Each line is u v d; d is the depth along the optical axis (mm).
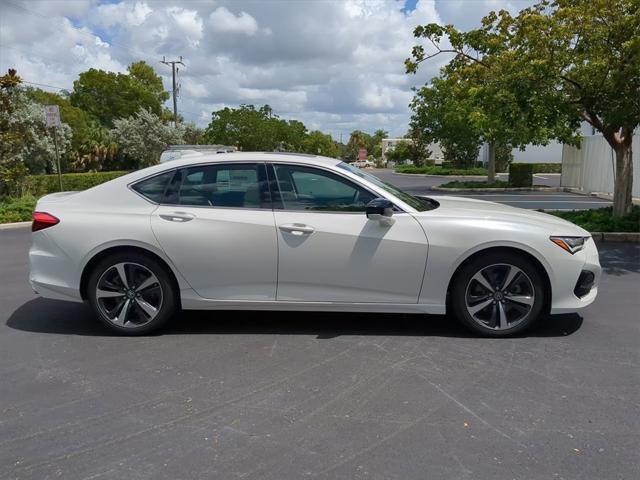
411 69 12398
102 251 5035
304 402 3793
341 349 4738
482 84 11516
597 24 9117
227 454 3182
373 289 4930
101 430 3463
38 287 5164
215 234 4938
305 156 5250
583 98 10031
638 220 10500
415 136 52781
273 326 5348
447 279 4883
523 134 16516
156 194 5105
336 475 2973
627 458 3115
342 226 4883
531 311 4902
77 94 53594
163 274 5031
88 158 39812
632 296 6352
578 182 23016
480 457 3129
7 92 16141
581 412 3633
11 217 13914
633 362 4434
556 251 4812
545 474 2973
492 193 23391
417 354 4609
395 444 3264
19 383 4148
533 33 9258
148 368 4395
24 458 3170
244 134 46750
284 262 4926
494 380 4113
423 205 5367
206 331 5234
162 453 3203
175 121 46750
